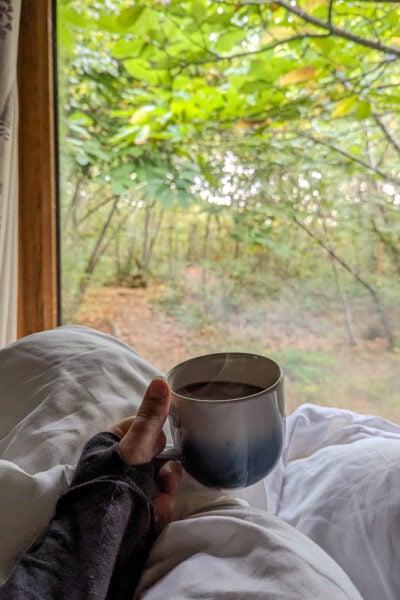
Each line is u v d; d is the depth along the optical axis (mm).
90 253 1647
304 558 401
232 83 1524
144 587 433
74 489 415
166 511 504
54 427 514
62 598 355
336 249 1666
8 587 353
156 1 1371
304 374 1554
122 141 1633
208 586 382
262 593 365
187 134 1650
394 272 1623
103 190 1643
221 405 430
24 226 1147
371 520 496
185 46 1424
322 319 1651
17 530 421
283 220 1695
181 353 1646
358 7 1361
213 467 448
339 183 1675
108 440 467
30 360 606
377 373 1535
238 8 1349
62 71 1461
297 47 1427
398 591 458
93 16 1492
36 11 1032
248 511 477
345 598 373
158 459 465
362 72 1510
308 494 588
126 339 1655
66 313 1598
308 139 1678
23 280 1178
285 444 710
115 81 1641
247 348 1647
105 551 382
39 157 1109
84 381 570
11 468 449
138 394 593
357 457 581
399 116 1620
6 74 892
